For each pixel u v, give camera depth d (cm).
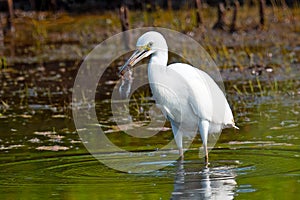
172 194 891
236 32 2431
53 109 1511
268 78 1750
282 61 1942
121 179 977
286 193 877
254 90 1633
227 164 1048
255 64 1919
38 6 2828
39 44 2336
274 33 2392
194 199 866
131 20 2602
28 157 1128
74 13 2802
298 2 2842
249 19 2623
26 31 2552
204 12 2781
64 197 892
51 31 2552
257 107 1462
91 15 2764
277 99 1529
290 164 1033
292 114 1385
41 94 1662
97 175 1005
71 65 1998
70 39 2400
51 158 1117
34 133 1305
